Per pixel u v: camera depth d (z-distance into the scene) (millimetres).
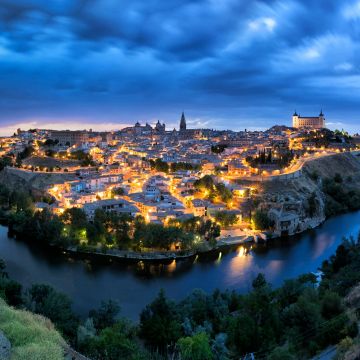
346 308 160000
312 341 141000
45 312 159000
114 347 134625
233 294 193125
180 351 137750
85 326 158000
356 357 121000
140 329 164750
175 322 158750
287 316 159375
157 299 175750
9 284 176375
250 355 141500
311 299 169125
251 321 151000
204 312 173125
